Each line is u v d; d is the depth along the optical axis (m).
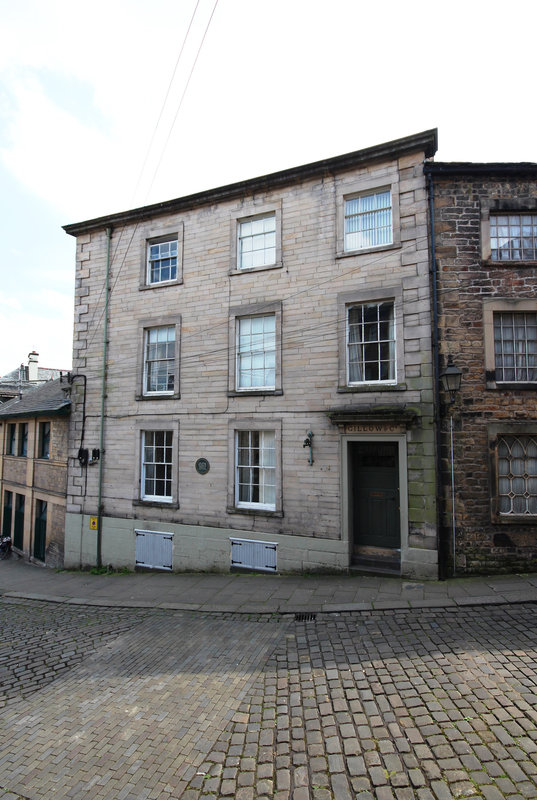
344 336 10.09
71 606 9.36
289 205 11.00
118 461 12.75
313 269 10.56
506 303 9.19
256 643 6.43
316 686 5.02
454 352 9.20
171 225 12.62
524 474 9.02
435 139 9.55
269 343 11.12
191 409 11.73
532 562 8.72
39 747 4.30
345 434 9.82
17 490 18.30
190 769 3.86
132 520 12.30
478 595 7.61
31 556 16.44
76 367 13.80
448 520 8.94
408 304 9.52
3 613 9.16
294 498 10.20
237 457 11.20
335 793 3.42
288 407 10.48
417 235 9.59
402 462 9.23
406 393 9.37
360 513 10.03
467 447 8.99
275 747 4.04
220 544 11.01
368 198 10.37
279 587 9.12
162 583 10.48
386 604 7.52
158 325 12.53
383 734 4.06
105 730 4.52
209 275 11.88
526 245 9.52
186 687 5.27
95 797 3.61
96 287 13.77
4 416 19.06
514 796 3.27
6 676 5.97
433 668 5.20
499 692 4.61
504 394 9.03
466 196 9.51
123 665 6.04
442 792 3.35
